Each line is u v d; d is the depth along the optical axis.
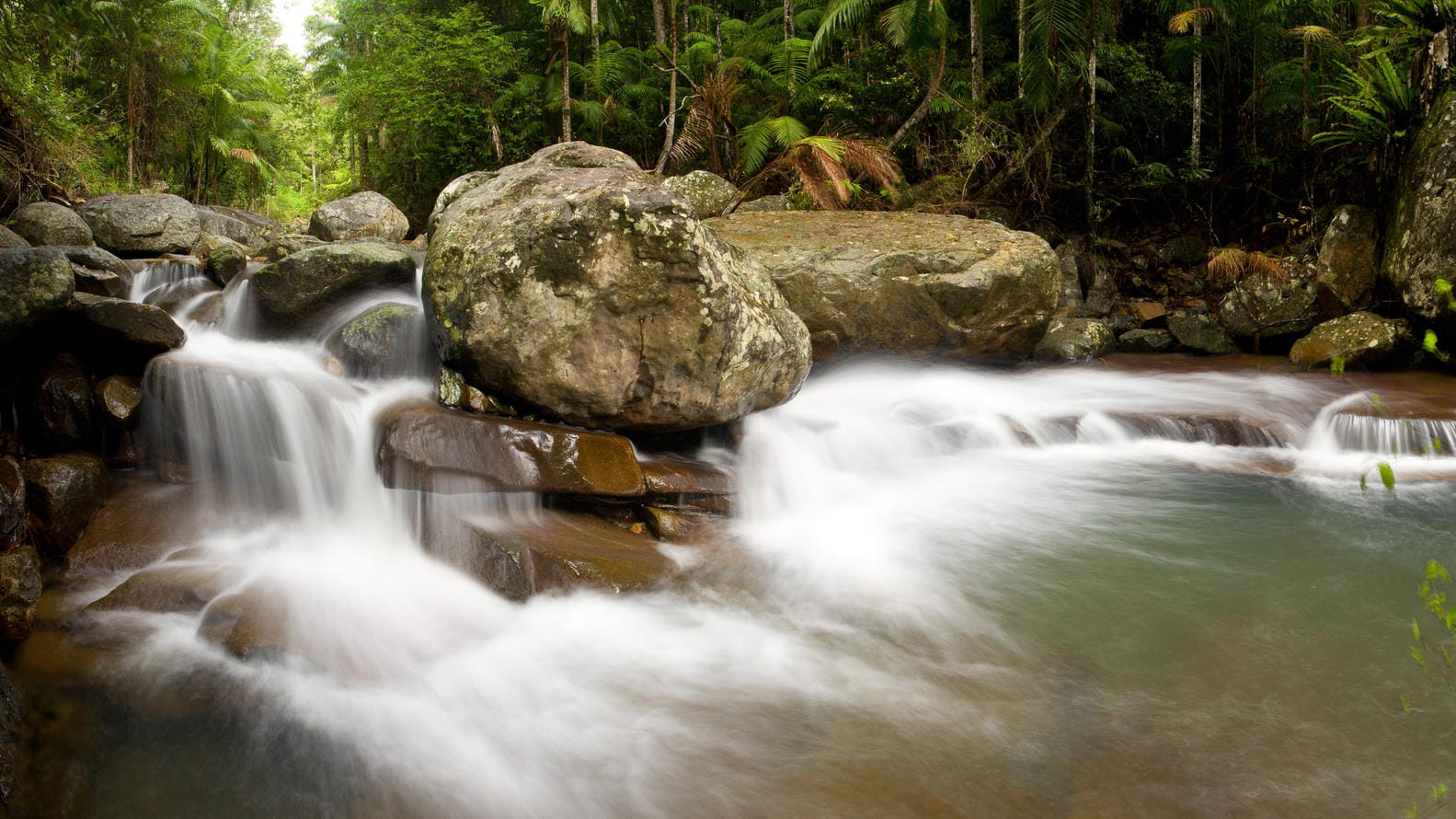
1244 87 15.27
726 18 20.02
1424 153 9.77
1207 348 11.36
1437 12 10.16
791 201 13.24
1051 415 7.77
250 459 5.40
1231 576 5.01
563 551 4.70
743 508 5.70
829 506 6.12
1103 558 5.30
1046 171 14.04
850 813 3.10
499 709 3.75
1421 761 3.30
